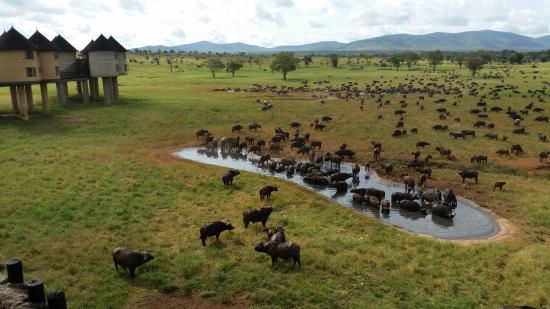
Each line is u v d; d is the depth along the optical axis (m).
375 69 157.88
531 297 16.61
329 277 18.03
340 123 52.94
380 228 24.39
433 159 38.75
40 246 19.80
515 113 55.41
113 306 15.51
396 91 81.00
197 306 15.80
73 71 57.94
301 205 27.91
